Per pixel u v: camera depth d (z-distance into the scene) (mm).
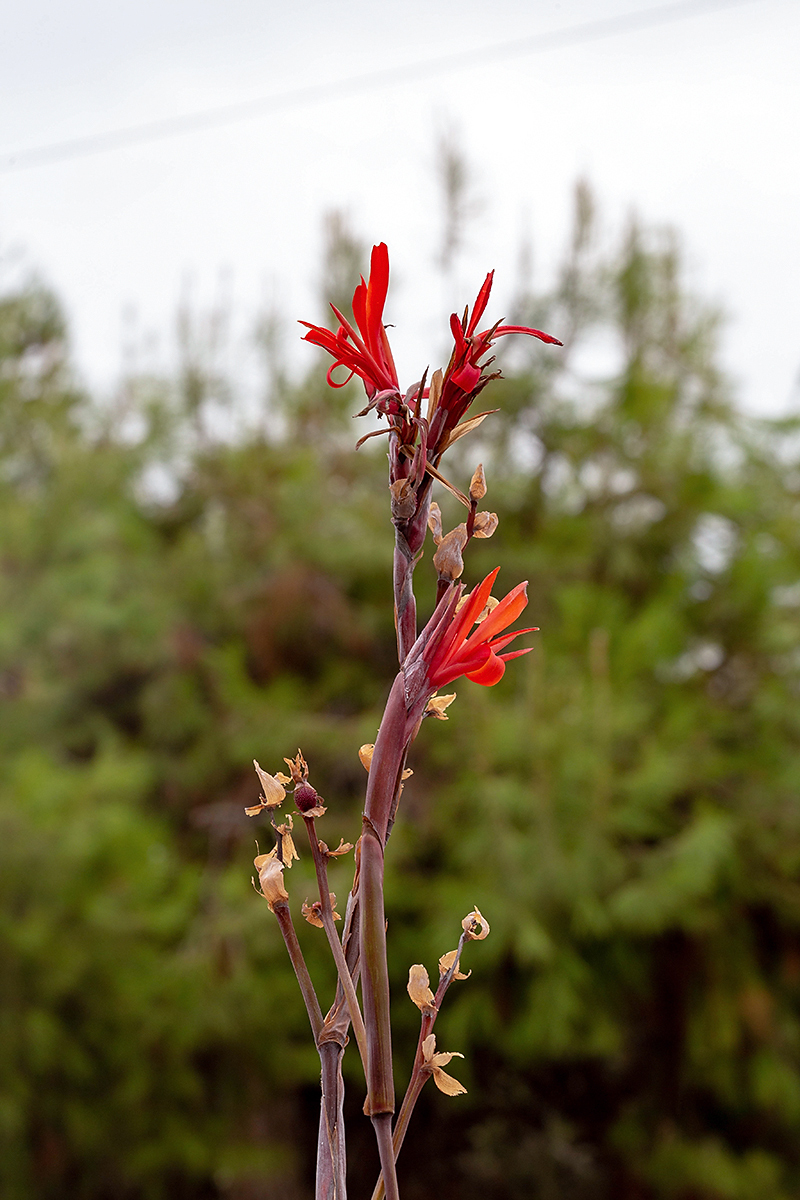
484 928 916
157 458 7426
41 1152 5637
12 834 5336
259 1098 6156
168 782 6871
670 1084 6328
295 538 6934
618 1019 5824
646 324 7117
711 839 5207
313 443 7496
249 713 6434
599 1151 6871
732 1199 5855
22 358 7449
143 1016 5652
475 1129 7148
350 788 6629
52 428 7285
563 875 5105
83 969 5531
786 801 5984
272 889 871
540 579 6582
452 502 6582
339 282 6980
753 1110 6234
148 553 7363
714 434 6926
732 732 6348
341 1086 857
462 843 5633
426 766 6375
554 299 6805
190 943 5957
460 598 851
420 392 844
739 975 5918
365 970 777
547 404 6969
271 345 7488
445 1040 5664
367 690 6945
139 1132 5754
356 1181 7156
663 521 6824
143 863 5934
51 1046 5293
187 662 6816
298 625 7105
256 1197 6660
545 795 5242
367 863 785
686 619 6652
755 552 6473
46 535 6824
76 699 7184
